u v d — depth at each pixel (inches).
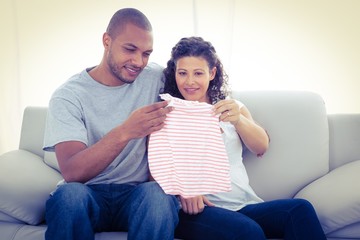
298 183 66.1
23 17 89.3
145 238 46.2
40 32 89.3
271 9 86.4
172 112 53.0
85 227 46.5
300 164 66.5
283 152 66.9
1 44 90.0
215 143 53.4
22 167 63.1
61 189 46.9
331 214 55.8
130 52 57.2
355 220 55.2
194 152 52.9
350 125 70.7
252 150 61.7
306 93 71.1
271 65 87.0
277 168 66.3
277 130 67.9
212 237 51.3
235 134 61.6
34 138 72.8
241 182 59.8
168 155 52.6
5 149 91.6
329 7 85.8
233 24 86.0
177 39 86.9
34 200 58.1
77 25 88.6
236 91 71.2
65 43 89.0
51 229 45.6
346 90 86.7
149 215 46.2
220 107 53.5
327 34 86.2
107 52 58.9
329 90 86.9
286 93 70.7
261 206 55.2
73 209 45.5
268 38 86.7
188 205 53.4
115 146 50.3
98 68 60.5
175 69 59.1
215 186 53.2
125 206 54.2
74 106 56.8
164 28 87.0
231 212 52.4
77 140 54.0
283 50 86.8
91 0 87.9
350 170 62.4
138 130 50.0
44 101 90.4
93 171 51.3
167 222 46.7
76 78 59.9
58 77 89.7
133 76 58.6
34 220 57.5
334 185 59.6
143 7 87.2
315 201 59.0
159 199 46.8
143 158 59.2
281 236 54.8
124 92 59.4
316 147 67.4
